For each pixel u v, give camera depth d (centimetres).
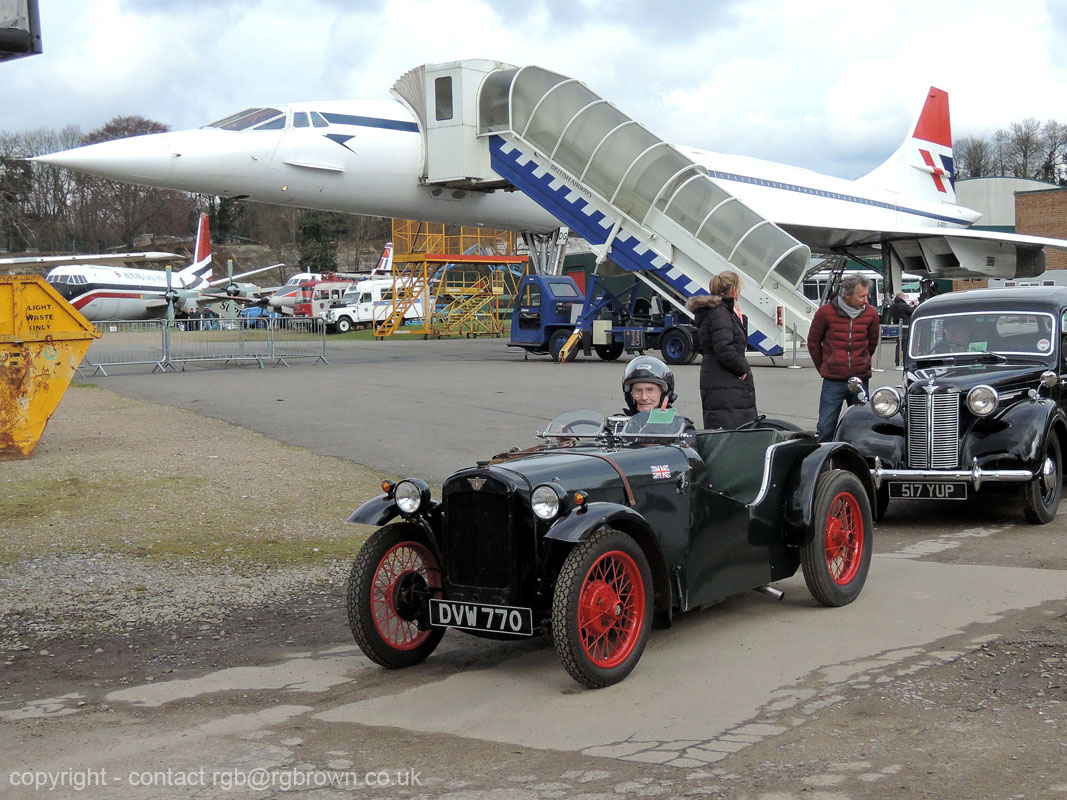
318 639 612
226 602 693
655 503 539
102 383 2308
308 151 2803
